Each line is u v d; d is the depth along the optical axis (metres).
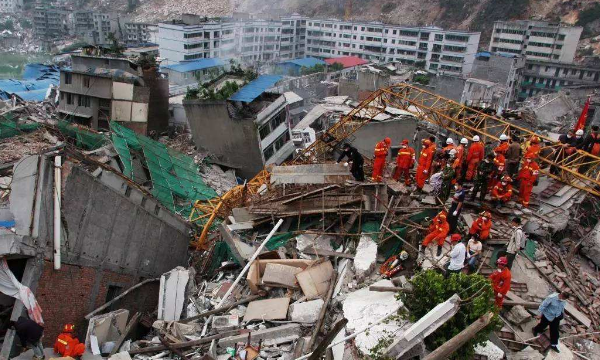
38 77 55.22
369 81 68.12
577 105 56.81
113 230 15.33
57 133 28.61
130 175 26.20
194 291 16.92
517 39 107.44
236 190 24.42
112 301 15.27
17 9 191.50
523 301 13.81
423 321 10.45
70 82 37.72
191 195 28.84
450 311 10.64
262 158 36.25
